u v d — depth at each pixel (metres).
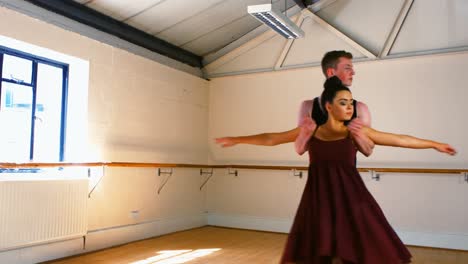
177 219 5.96
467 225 4.90
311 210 1.85
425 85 5.21
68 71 4.60
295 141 2.04
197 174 6.46
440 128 5.11
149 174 5.43
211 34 6.07
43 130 4.32
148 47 5.65
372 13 5.54
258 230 6.17
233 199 6.45
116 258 4.16
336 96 1.96
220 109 6.67
